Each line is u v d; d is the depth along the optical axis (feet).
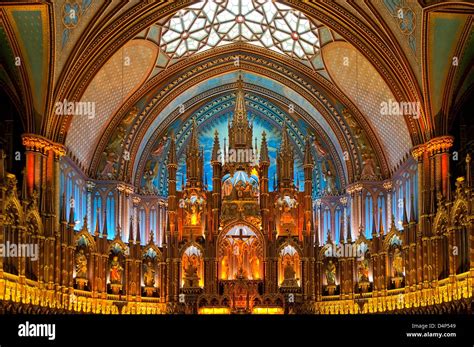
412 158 122.72
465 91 118.52
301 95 142.20
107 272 127.03
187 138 150.82
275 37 136.77
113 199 134.62
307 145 139.03
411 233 117.60
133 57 128.77
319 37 129.90
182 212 137.90
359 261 129.39
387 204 135.44
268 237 133.80
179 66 140.05
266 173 136.77
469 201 100.07
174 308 129.90
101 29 115.65
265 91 150.10
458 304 101.35
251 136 139.64
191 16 128.67
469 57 112.37
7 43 106.52
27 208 104.42
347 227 133.39
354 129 137.80
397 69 117.29
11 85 112.78
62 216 115.75
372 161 136.87
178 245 133.49
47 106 111.65
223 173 138.82
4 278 94.38
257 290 131.54
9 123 118.52
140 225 142.82
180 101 146.72
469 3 100.01
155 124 144.46
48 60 108.68
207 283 131.34
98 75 122.72
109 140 135.95
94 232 126.11
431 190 114.73
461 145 122.01
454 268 104.63
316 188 147.54
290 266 133.08
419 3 105.40
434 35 108.99
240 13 131.95
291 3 120.78
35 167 110.63
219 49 141.49
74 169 126.00
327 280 133.08
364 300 127.03
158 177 146.51
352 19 118.32
